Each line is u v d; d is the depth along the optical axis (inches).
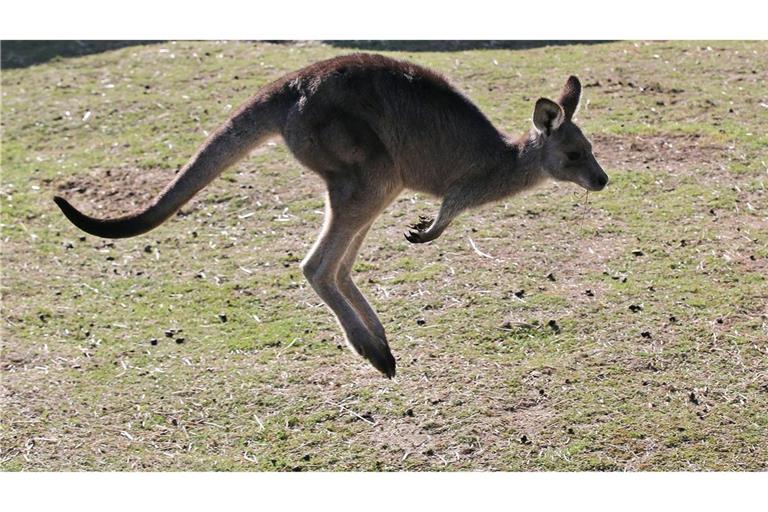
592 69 1045.8
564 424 592.4
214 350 676.1
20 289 752.3
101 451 590.9
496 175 567.8
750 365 627.8
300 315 706.8
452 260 749.9
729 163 852.0
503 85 1012.5
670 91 983.6
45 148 963.3
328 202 555.8
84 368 664.4
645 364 633.6
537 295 703.7
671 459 563.8
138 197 866.1
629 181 832.9
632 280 714.8
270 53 1139.9
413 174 564.7
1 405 630.5
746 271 717.3
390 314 693.9
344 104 542.3
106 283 757.9
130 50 1172.5
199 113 999.6
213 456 584.1
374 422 603.5
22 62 1162.0
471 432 590.9
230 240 800.3
